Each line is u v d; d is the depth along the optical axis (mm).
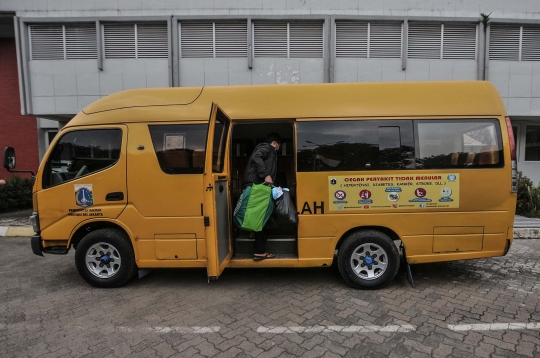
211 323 3291
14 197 9781
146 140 3977
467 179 3918
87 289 4191
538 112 8844
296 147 4035
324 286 4215
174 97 4098
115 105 4102
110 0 8852
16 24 8695
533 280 4434
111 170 3996
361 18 8680
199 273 4746
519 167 10039
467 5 8828
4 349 2865
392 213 3979
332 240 4043
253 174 4211
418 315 3424
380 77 8875
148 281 4453
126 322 3328
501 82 8836
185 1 8875
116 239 4082
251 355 2752
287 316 3420
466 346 2857
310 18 8688
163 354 2775
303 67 8859
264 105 4090
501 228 3941
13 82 10781
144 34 8891
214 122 3500
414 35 8875
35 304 3770
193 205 3938
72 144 4121
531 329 3139
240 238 4426
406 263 4156
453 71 8875
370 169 3984
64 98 8875
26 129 10891
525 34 8898
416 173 3938
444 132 3959
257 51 8891
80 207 4051
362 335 3045
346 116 3996
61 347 2893
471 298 3850
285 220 3941
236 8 8875
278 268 4941
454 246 3975
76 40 8891
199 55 8930
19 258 5633
